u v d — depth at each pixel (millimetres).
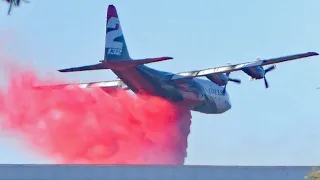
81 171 153500
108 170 155000
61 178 152250
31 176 150375
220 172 161000
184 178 159000
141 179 157000
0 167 149250
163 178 157875
